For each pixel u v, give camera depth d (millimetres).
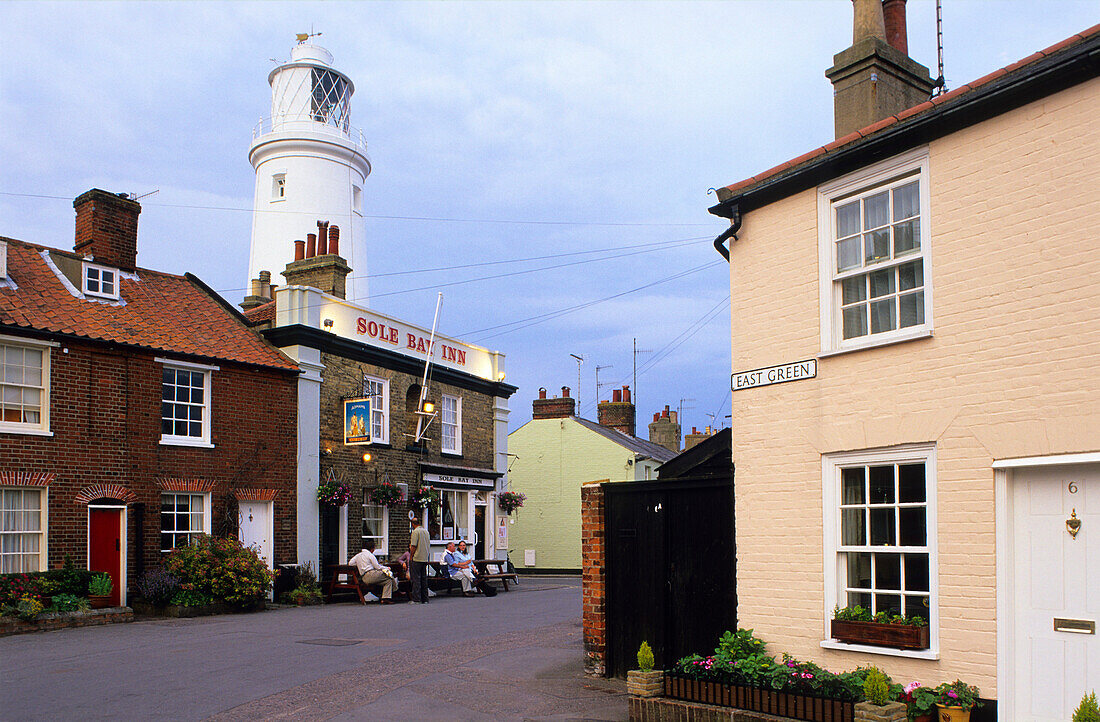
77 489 16938
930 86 10977
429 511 26172
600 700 9469
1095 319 6898
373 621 16375
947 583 7621
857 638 8156
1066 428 6969
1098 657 6703
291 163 35781
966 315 7738
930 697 7262
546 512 38188
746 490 9453
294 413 21312
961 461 7625
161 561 18266
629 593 10625
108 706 8883
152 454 18234
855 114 10359
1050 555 7059
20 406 16391
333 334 22516
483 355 29969
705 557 9852
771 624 9055
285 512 20828
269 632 14578
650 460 38594
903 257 8375
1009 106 7566
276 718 8477
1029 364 7266
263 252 35500
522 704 9227
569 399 38969
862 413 8477
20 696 9328
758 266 9672
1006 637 7191
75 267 18938
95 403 17406
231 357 19891
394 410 24938
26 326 16375
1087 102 7086
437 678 10508
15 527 16109
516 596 22953
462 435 28109
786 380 9195
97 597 16250
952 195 7941
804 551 8836
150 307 20203
